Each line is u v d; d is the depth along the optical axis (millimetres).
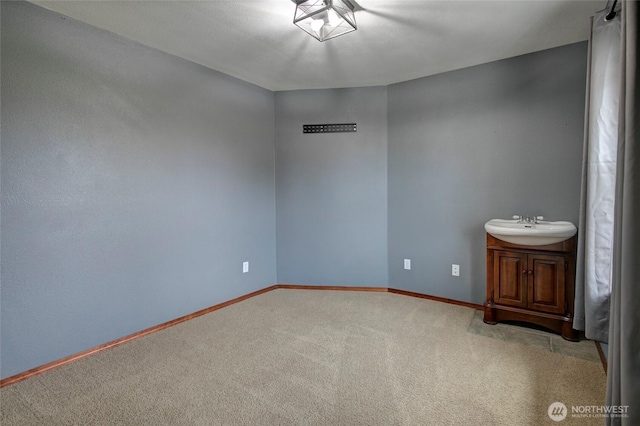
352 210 3822
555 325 2586
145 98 2688
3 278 2025
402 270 3695
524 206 2941
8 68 2010
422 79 3438
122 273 2584
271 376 2090
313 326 2855
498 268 2797
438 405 1793
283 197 3953
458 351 2377
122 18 2260
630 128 1068
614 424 1188
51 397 1890
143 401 1848
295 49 2744
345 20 2066
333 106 3789
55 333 2240
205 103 3145
